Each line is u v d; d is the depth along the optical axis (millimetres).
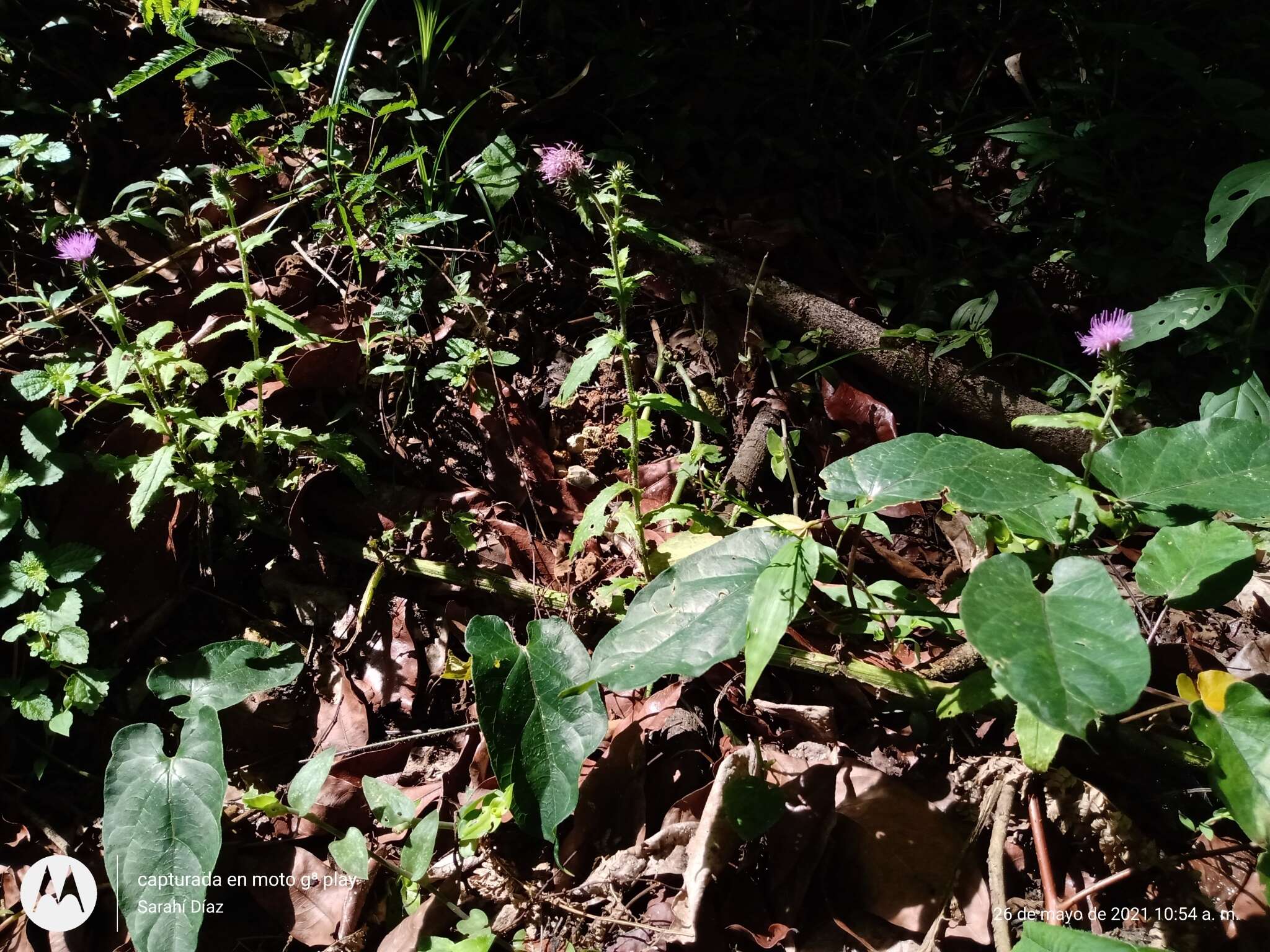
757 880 1675
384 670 2064
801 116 3014
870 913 1643
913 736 1903
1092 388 1528
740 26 3205
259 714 2016
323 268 2611
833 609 2014
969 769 1802
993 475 1507
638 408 1858
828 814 1718
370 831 1839
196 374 2131
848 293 2742
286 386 2326
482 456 2367
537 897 1675
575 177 1716
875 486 1550
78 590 2049
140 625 2117
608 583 2105
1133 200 2748
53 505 2121
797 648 1973
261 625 2166
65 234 2490
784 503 2336
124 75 2822
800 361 2492
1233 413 2160
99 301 2375
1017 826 1729
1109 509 1749
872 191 2963
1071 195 2932
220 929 1748
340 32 2969
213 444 2064
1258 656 2018
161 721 2047
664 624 1551
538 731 1596
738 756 1752
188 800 1610
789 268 2742
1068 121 3098
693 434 2428
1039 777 1703
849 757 1835
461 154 2854
